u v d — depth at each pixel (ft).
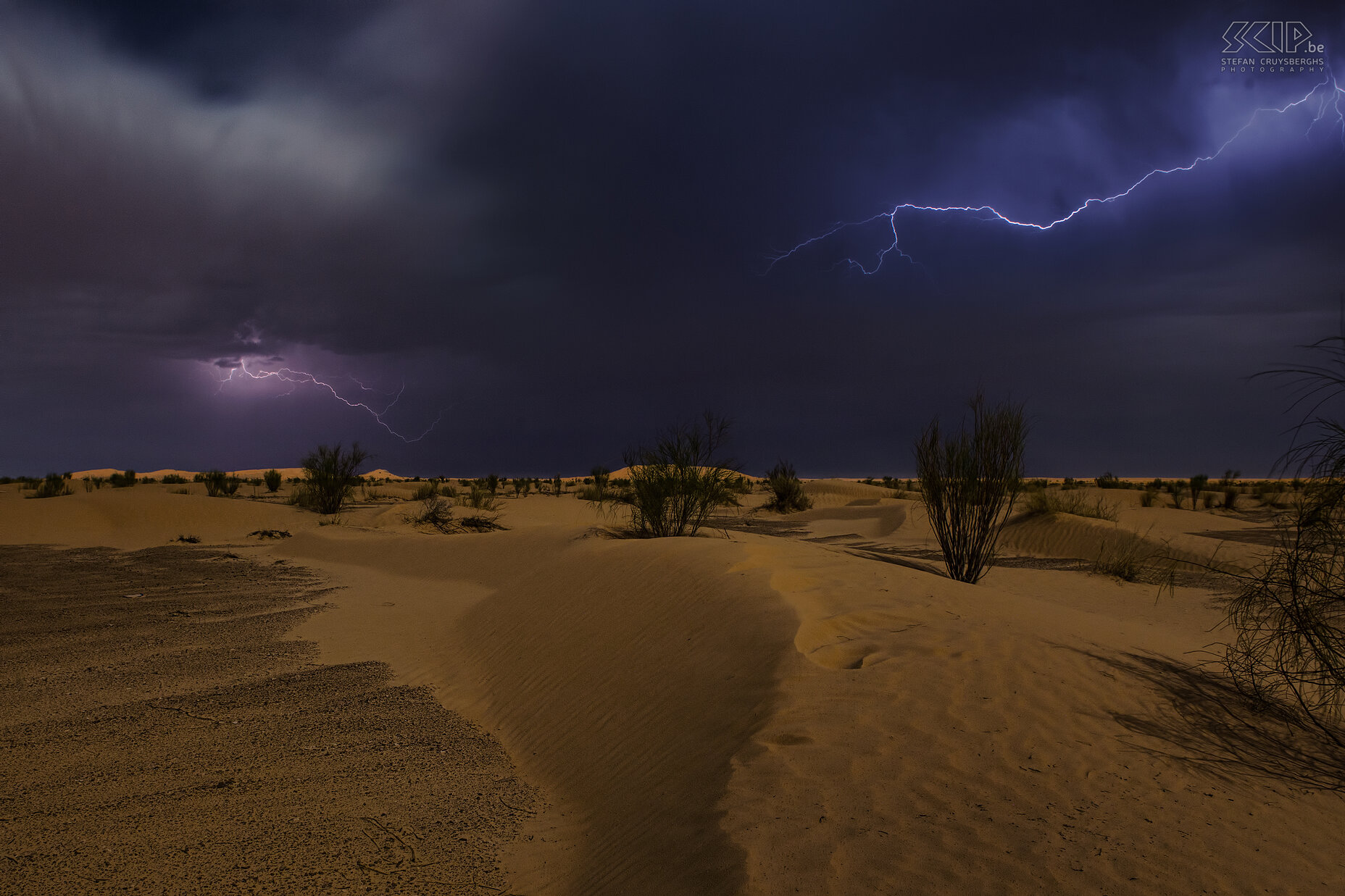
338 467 98.27
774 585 24.30
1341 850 11.59
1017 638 20.75
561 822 14.85
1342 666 15.71
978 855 10.71
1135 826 11.73
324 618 35.68
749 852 10.83
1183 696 17.98
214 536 78.59
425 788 16.30
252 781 16.46
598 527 55.93
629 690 20.17
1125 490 143.23
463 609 37.29
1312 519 15.49
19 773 16.74
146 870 12.50
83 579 48.06
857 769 13.28
